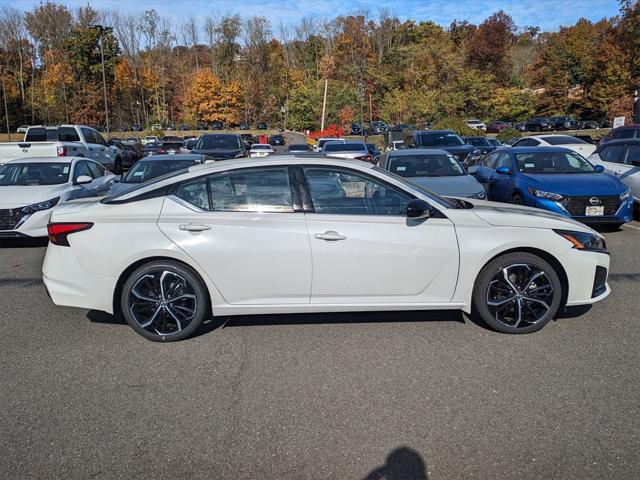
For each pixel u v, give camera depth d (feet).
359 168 14.37
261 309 14.16
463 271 14.10
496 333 14.60
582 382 11.80
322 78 249.75
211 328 15.28
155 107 282.56
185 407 11.00
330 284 14.02
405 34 312.09
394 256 13.93
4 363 13.21
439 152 35.01
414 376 12.20
